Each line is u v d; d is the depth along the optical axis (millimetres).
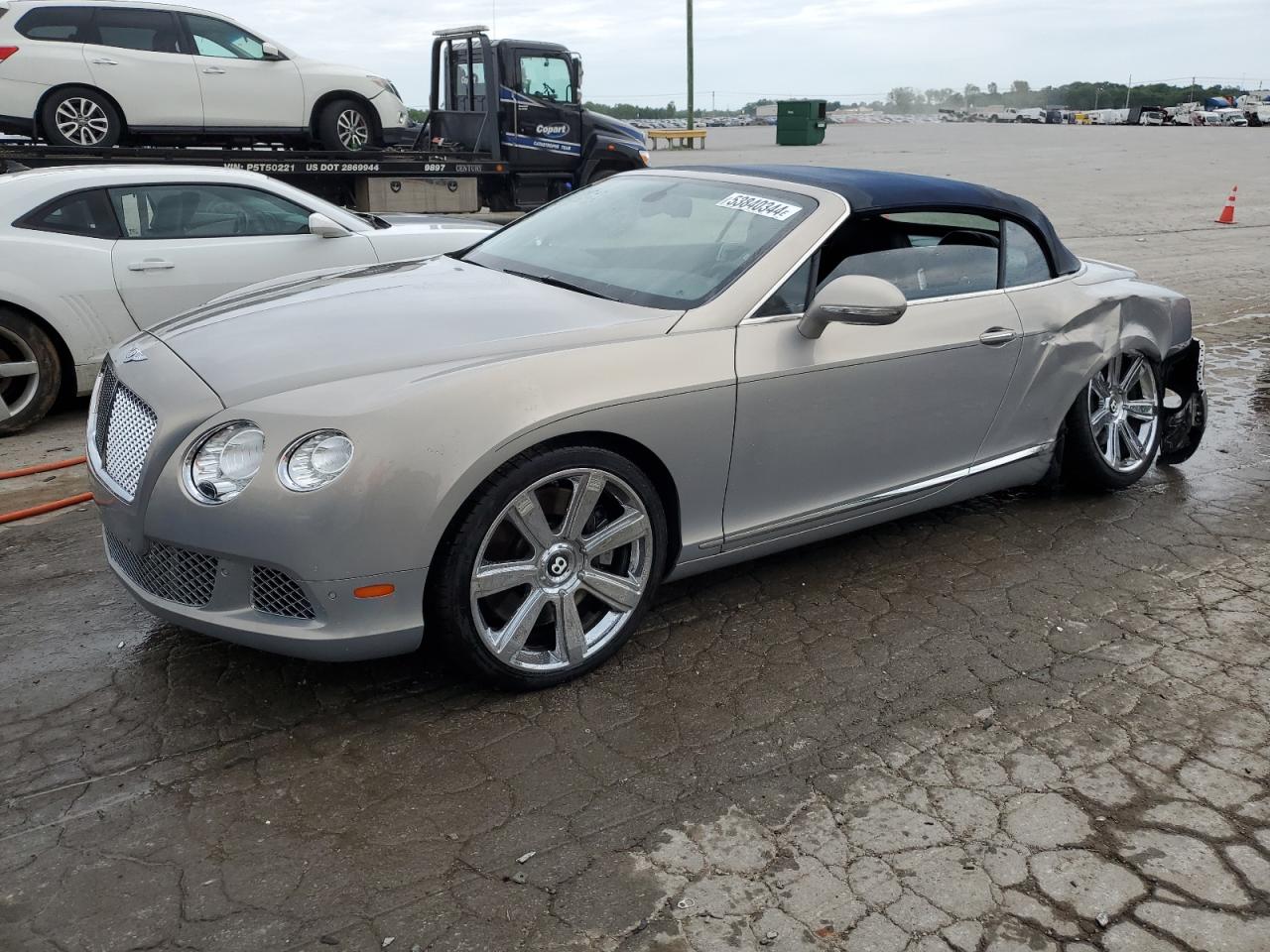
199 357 3189
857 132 47375
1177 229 15883
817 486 3785
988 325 4164
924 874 2500
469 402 2928
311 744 2973
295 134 11945
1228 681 3373
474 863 2514
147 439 3049
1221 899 2434
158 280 6305
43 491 5035
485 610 3242
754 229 3834
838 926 2336
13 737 2984
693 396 3312
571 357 3152
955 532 4586
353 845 2568
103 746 2949
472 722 3088
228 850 2547
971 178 22375
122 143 10984
